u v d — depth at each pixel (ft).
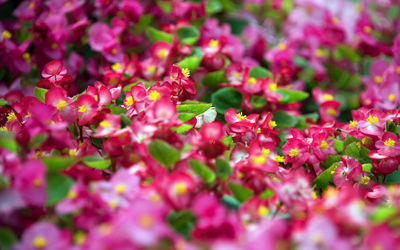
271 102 2.57
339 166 2.23
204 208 1.82
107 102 2.20
